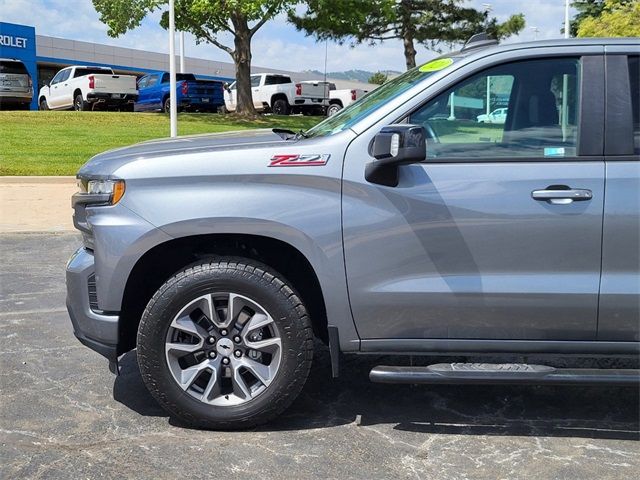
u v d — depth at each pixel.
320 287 3.63
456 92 3.57
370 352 3.61
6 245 8.48
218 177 3.52
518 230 3.45
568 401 4.12
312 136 3.82
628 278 3.44
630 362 4.30
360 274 3.51
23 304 6.03
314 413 3.91
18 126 19.12
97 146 16.56
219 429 3.65
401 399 4.11
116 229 3.52
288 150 3.55
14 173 13.43
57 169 13.79
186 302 3.53
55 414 3.85
